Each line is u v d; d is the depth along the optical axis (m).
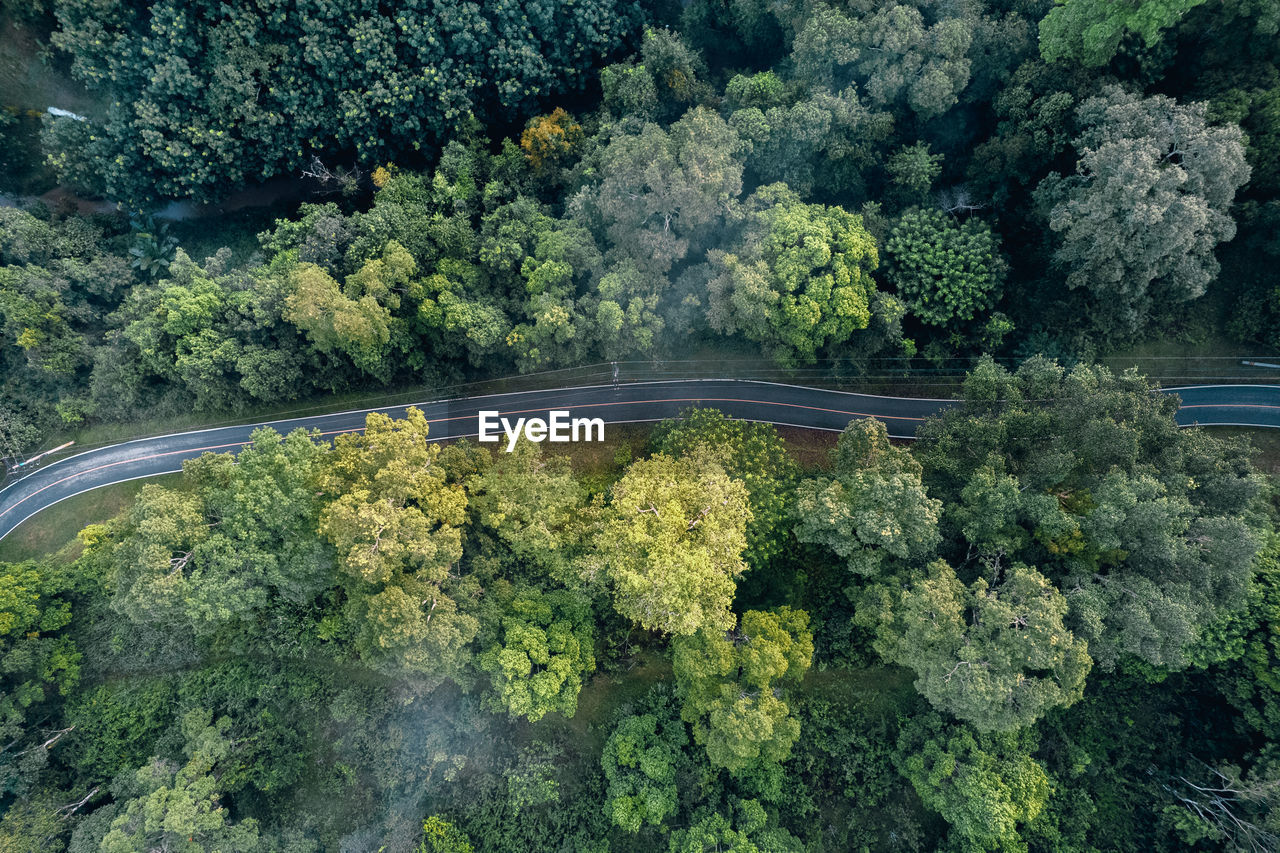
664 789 51.59
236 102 58.62
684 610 41.44
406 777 56.31
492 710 53.84
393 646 45.38
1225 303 59.72
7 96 64.50
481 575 52.59
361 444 48.94
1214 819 48.78
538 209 62.56
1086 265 53.41
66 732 56.69
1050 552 45.81
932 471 49.62
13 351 65.31
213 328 59.16
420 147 66.19
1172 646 41.84
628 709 55.84
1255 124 51.19
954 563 50.12
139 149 60.41
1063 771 52.94
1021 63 55.59
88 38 55.00
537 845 54.34
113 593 58.84
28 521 64.12
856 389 63.91
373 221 58.47
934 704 43.47
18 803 53.41
